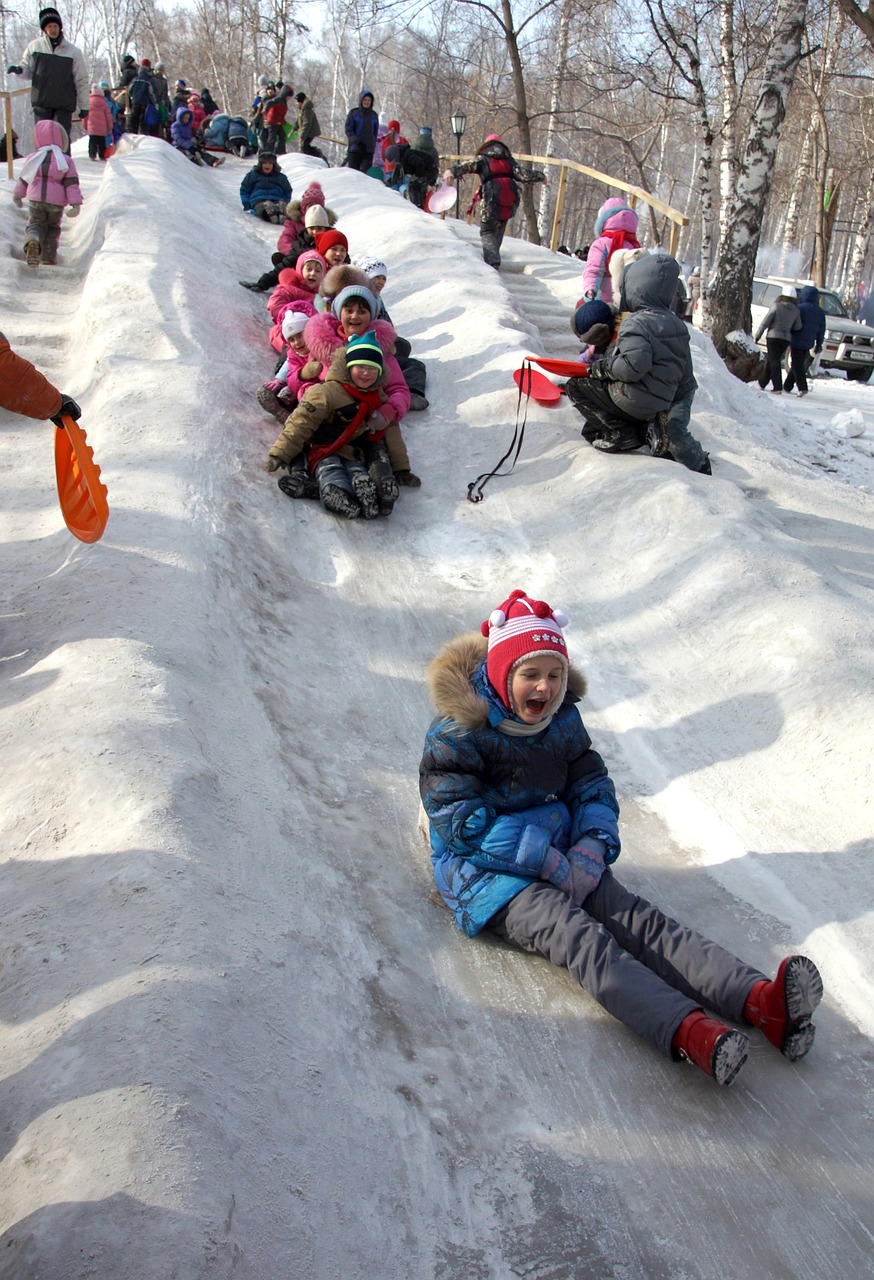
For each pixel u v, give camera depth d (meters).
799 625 4.31
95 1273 1.58
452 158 17.23
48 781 2.84
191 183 13.02
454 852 2.90
